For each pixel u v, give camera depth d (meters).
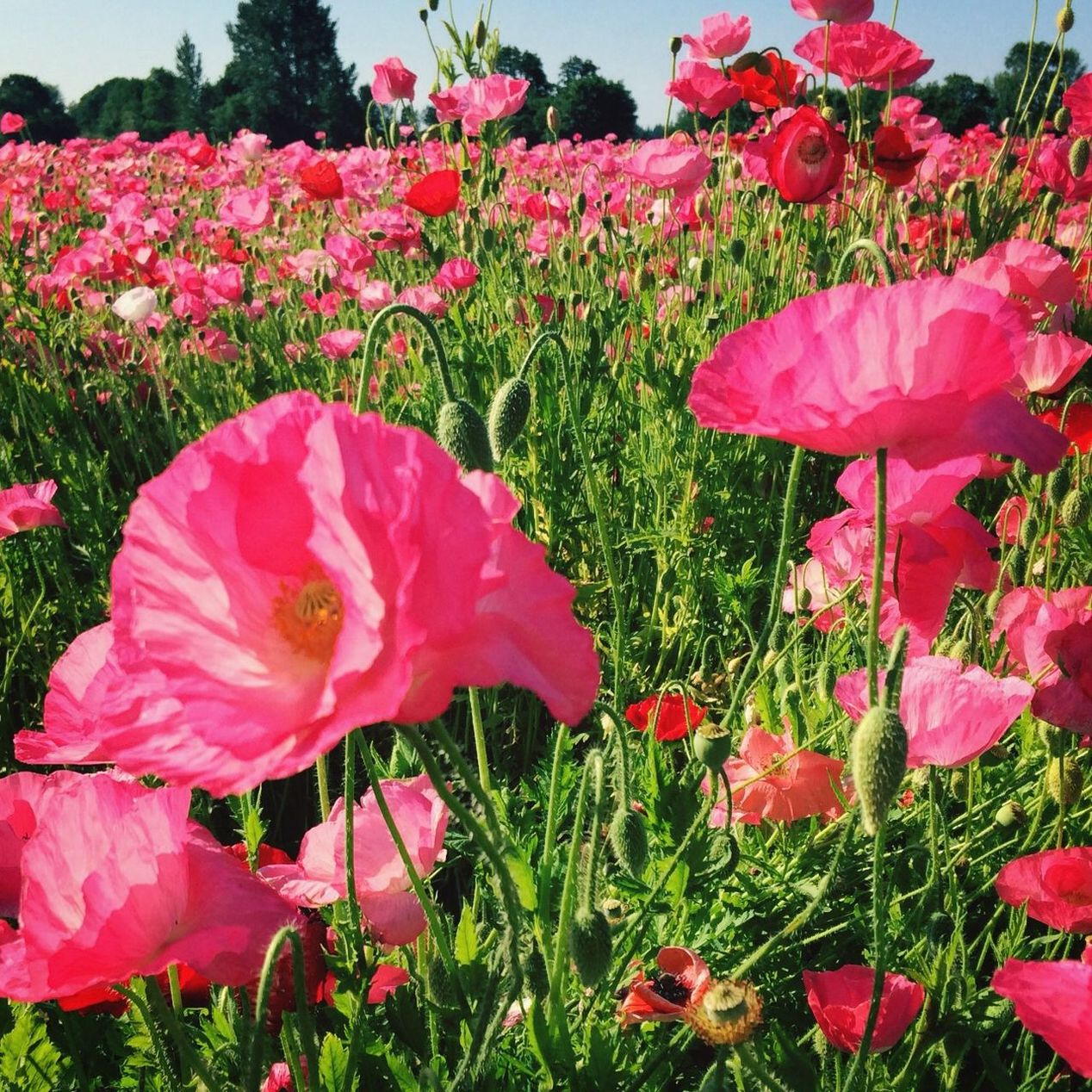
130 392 0.94
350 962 0.31
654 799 0.39
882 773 0.24
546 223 1.02
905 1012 0.31
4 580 0.68
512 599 0.20
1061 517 0.48
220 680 0.19
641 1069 0.33
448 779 0.42
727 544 0.73
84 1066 0.34
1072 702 0.34
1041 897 0.34
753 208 0.97
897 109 1.18
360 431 0.18
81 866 0.24
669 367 0.75
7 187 1.72
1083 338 0.88
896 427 0.25
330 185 1.05
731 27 0.90
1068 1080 0.36
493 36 0.90
